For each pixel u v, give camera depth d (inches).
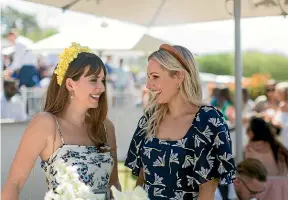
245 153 201.3
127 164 99.3
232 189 158.1
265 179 147.7
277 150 191.5
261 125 195.5
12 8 851.4
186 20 249.8
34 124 100.0
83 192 82.8
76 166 97.9
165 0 214.1
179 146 91.7
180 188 91.5
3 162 191.2
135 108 323.9
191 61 93.8
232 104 434.3
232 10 225.0
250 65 881.5
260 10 212.7
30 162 99.8
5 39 369.4
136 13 234.4
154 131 95.4
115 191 80.7
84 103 101.8
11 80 299.7
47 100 104.7
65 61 101.4
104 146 104.8
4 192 98.3
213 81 556.7
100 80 102.2
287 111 358.0
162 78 93.2
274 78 876.0
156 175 92.8
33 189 185.9
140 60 634.8
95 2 201.9
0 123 191.3
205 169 89.5
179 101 94.6
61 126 101.7
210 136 90.4
